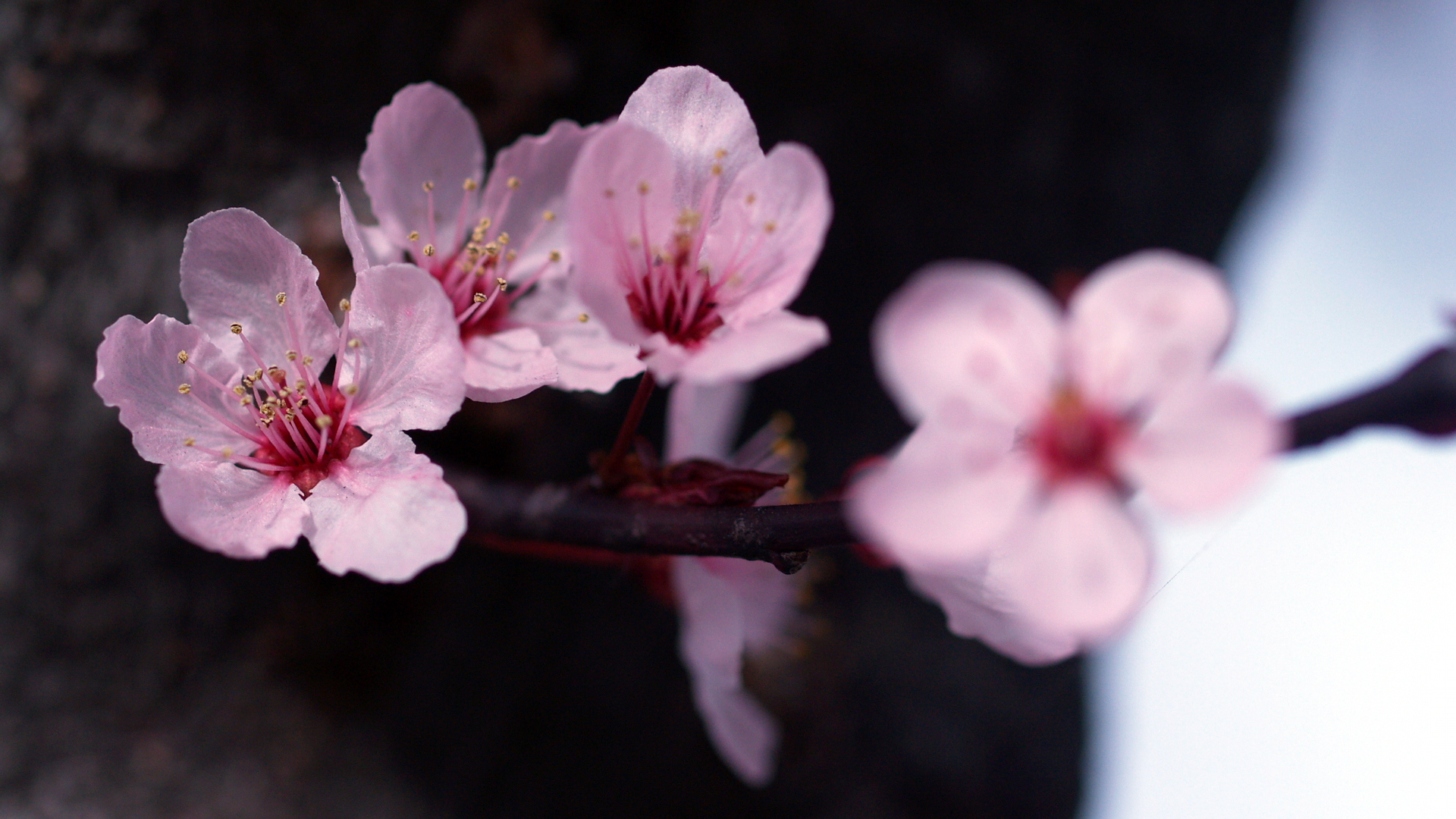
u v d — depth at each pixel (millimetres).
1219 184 490
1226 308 230
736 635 268
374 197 259
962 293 231
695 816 419
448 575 391
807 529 245
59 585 348
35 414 332
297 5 316
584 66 346
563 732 408
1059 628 230
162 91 315
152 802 367
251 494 250
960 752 458
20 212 315
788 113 400
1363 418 227
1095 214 462
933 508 229
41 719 356
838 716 434
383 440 249
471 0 332
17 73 310
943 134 424
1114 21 442
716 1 367
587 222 241
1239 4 461
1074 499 231
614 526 253
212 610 368
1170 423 229
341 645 385
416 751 397
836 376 440
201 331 250
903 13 399
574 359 255
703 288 247
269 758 382
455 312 259
